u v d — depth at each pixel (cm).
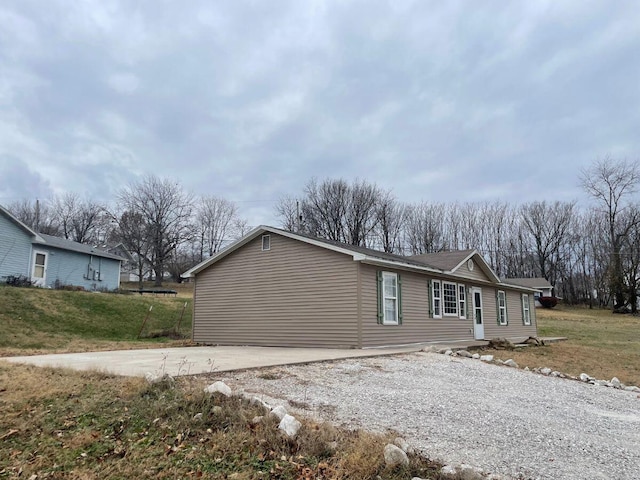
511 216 5272
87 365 770
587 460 440
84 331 1738
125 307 2169
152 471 380
